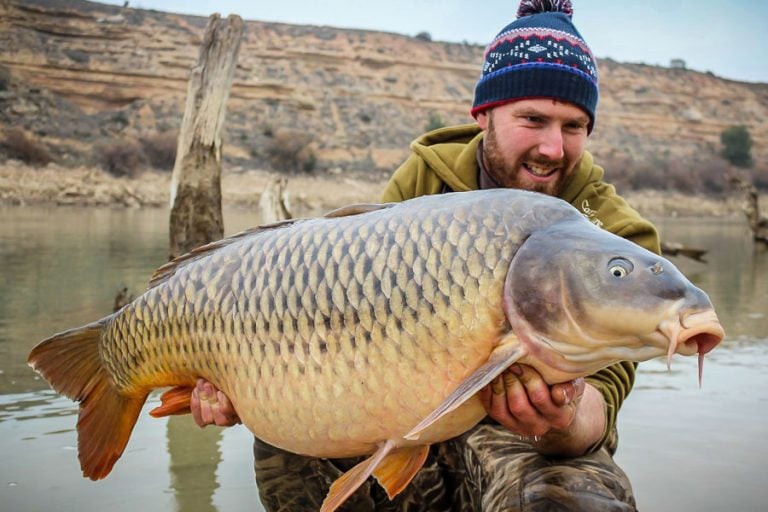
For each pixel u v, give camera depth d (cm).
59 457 320
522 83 260
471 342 175
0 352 494
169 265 225
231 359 203
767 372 474
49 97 4097
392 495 193
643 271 165
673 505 271
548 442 209
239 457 326
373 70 5481
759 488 287
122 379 229
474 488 245
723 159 5906
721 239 2012
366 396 184
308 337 189
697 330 158
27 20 4391
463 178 289
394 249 182
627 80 6425
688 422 370
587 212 270
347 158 4553
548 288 169
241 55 5194
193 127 753
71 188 2978
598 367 174
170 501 279
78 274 866
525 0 283
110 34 4500
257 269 200
